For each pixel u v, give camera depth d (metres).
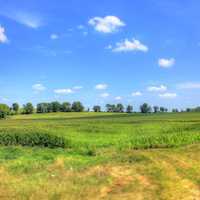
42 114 119.00
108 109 129.12
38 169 15.77
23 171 15.41
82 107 132.88
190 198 10.88
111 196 11.26
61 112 128.62
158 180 13.04
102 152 21.25
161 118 59.78
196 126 33.97
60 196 11.20
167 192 11.49
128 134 31.14
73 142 25.08
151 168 14.94
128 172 14.52
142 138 24.38
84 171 15.02
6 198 11.08
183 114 78.06
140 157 17.17
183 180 12.95
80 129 34.34
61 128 35.22
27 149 23.03
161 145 22.59
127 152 19.25
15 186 12.49
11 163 17.42
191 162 16.25
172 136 24.55
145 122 46.69
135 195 11.32
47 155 20.66
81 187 12.26
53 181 13.30
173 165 15.57
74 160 18.02
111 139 27.23
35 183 12.95
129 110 125.88
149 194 11.38
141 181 13.05
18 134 25.67
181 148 20.58
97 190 11.92
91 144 24.86
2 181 13.36
